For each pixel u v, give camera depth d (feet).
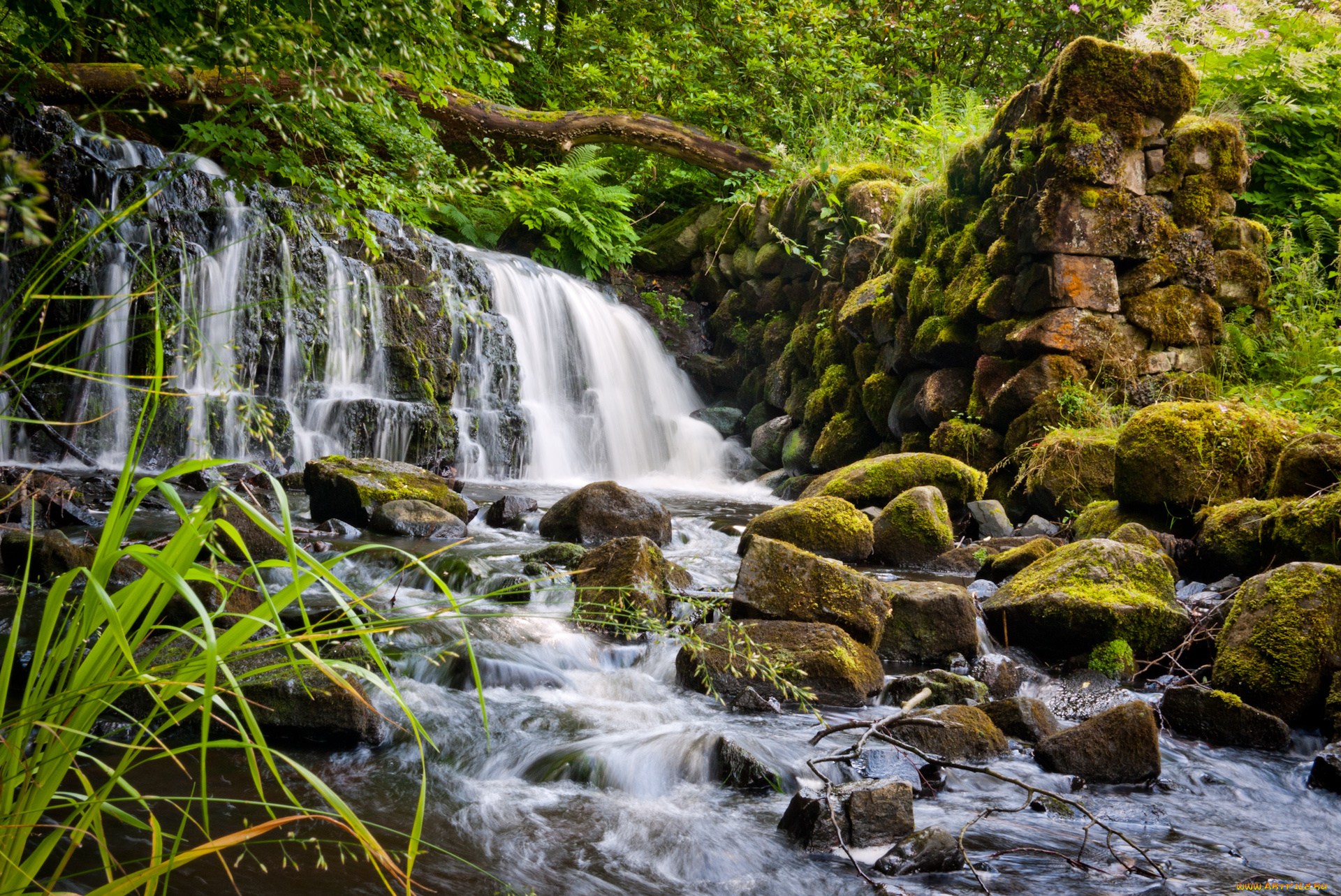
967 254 26.32
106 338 25.41
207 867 7.09
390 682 4.28
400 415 31.12
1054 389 23.35
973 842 8.54
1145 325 23.76
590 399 37.96
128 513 4.10
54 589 4.05
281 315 29.53
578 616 12.47
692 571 18.29
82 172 26.32
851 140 38.04
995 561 18.29
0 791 4.12
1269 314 25.26
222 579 4.10
